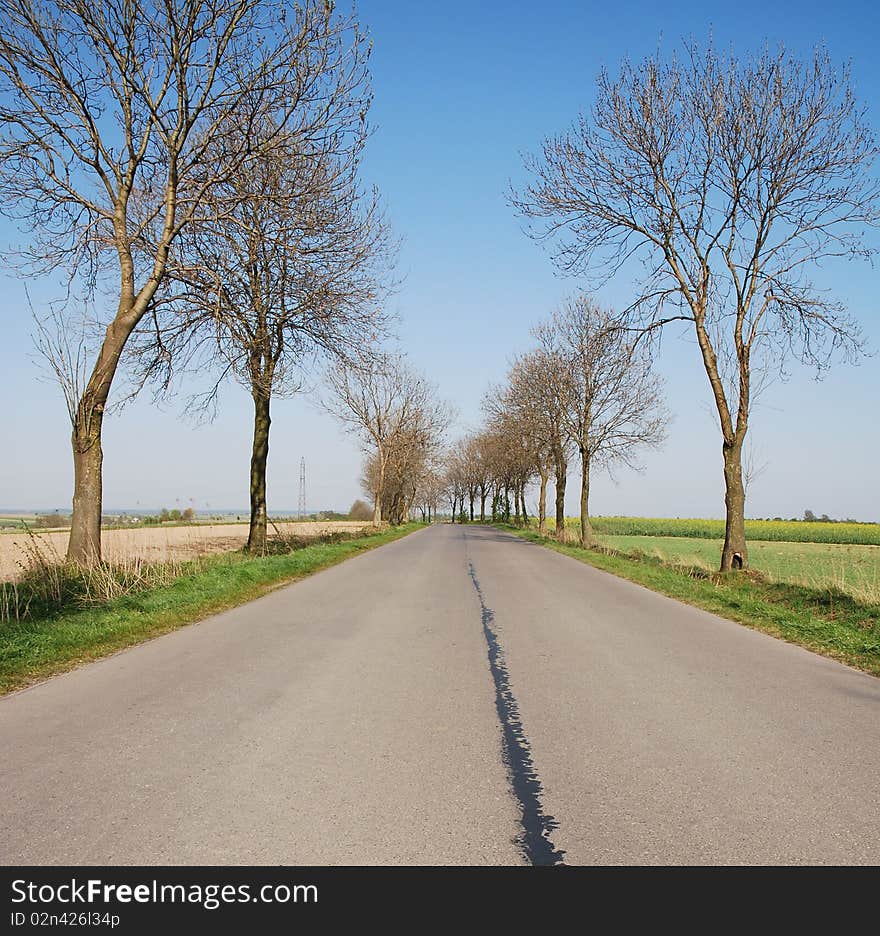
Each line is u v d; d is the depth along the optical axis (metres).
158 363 17.27
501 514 88.44
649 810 4.09
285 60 14.97
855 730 5.64
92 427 13.88
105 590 11.46
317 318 18.61
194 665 7.54
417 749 5.05
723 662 8.17
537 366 36.94
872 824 3.94
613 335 21.30
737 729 5.64
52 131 14.01
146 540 23.03
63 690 6.49
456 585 15.66
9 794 4.16
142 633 9.26
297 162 16.23
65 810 3.95
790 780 4.57
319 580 16.22
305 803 4.09
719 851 3.62
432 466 65.06
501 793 4.30
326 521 73.31
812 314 18.27
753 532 59.78
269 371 20.94
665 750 5.12
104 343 14.30
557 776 4.59
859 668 8.07
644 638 9.62
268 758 4.81
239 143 16.00
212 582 13.49
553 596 14.05
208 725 5.50
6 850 3.51
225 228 16.62
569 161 20.20
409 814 3.98
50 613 10.34
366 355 19.55
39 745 5.00
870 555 38.09
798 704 6.41
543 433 37.81
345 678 7.07
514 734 5.43
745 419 18.72
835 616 11.70
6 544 20.94
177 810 3.97
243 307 16.53
